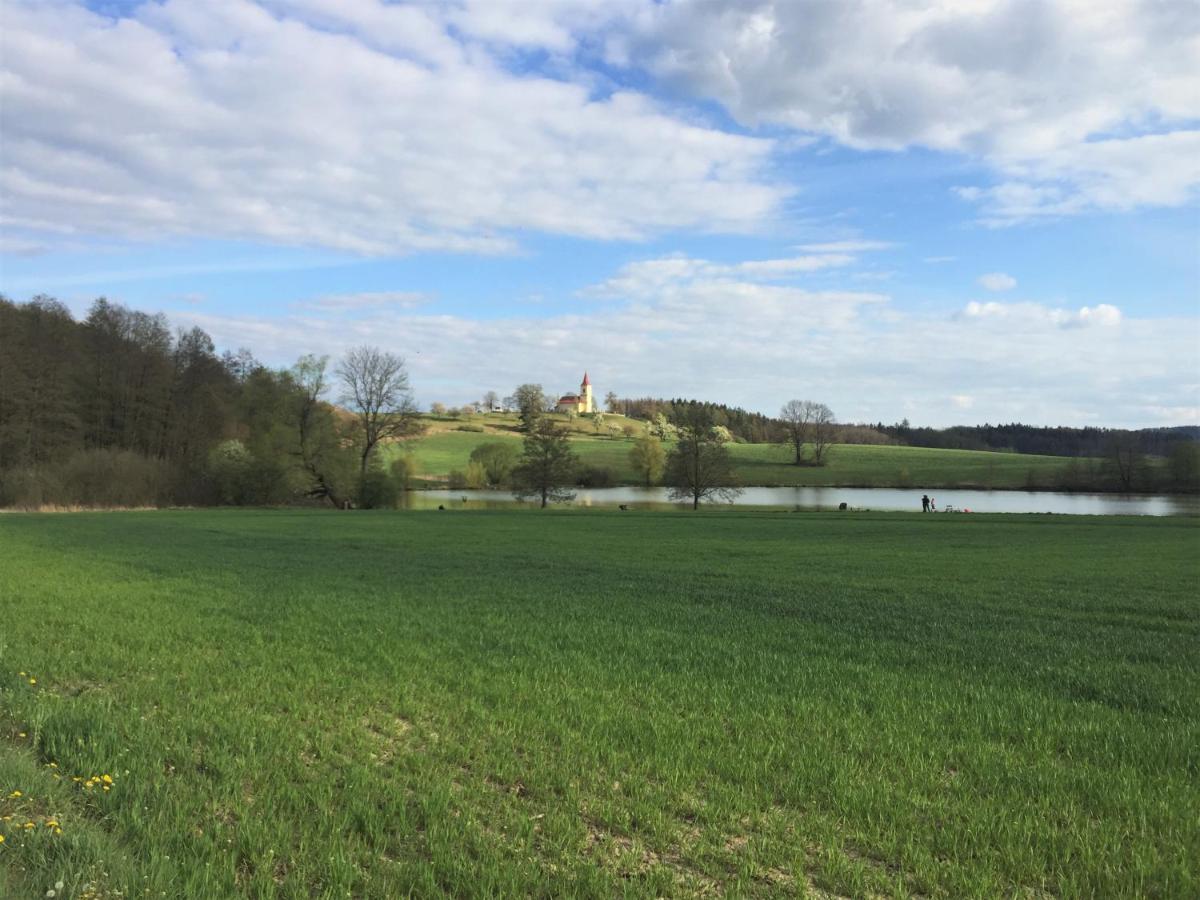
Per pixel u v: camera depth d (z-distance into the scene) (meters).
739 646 13.46
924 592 21.06
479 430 156.75
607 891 4.92
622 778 6.90
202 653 12.37
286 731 8.21
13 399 71.75
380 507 80.81
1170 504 84.25
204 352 100.94
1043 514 60.03
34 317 82.81
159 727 8.23
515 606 18.23
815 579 24.14
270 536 41.94
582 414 197.00
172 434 90.69
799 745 7.91
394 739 8.17
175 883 4.89
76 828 5.51
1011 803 6.40
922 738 8.14
